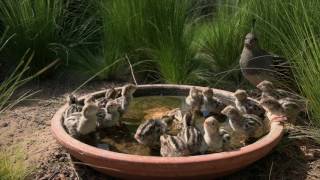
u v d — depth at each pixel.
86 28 2.22
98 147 1.54
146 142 1.51
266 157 1.61
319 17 1.81
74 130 1.56
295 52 1.79
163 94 1.81
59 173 1.57
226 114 1.57
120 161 1.40
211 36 2.08
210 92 1.68
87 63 2.12
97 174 1.55
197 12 2.26
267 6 1.96
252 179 1.55
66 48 2.11
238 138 1.58
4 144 1.70
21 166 1.53
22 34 2.05
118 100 1.68
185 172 1.40
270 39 1.99
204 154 1.44
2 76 2.08
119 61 2.08
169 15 1.99
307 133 1.66
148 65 2.07
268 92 1.77
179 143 1.43
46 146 1.68
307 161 1.60
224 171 1.44
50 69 2.09
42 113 1.87
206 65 2.07
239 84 2.03
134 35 2.04
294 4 1.87
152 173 1.40
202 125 1.60
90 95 1.73
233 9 2.10
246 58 1.88
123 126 1.64
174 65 1.96
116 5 2.04
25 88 2.04
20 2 2.04
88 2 2.24
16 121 1.82
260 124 1.57
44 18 2.06
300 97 1.75
